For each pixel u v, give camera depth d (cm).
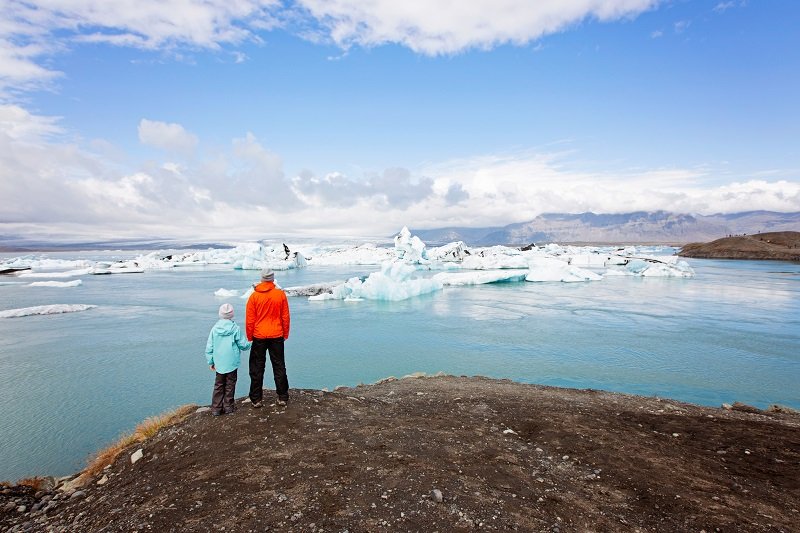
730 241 11638
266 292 776
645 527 484
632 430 831
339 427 727
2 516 542
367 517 465
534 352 2172
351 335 2592
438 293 4634
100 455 764
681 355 2098
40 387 1711
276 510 477
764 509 530
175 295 4569
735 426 870
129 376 1845
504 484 564
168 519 468
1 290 5088
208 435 686
